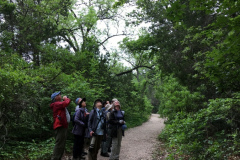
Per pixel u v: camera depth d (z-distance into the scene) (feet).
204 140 18.11
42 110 24.13
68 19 55.72
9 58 24.89
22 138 23.17
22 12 44.60
